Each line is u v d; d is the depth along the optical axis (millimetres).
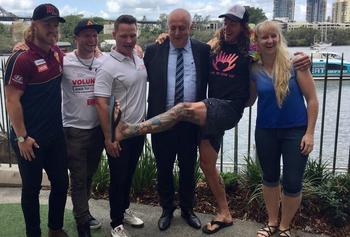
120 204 3607
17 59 2926
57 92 3195
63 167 3359
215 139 3625
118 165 3479
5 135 5602
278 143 3486
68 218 4043
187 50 3523
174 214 4133
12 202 4434
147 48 3627
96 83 3340
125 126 3312
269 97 3387
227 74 3457
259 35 3287
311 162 4293
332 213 3871
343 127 7742
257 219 3990
